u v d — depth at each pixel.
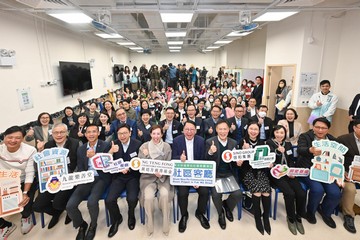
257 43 9.06
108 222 2.31
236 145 2.44
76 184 2.13
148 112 3.24
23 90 3.94
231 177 2.40
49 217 2.47
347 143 2.39
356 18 3.89
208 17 6.36
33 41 4.28
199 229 2.26
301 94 4.66
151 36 8.77
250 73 8.27
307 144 2.44
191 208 2.61
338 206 2.44
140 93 7.28
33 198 2.25
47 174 2.06
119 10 3.50
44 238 2.15
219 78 10.97
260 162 2.30
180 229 2.23
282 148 2.35
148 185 2.24
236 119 3.45
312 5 3.66
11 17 3.63
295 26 4.73
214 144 2.38
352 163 2.22
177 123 3.33
